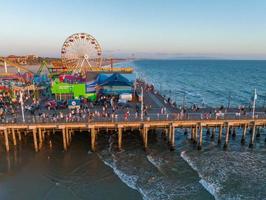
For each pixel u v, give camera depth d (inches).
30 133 1524.4
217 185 1085.1
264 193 1038.4
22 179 1090.7
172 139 1390.3
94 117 1409.9
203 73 7185.0
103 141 1501.0
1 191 1003.3
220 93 3464.6
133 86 2044.8
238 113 1483.8
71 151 1360.7
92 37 2691.9
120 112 1529.3
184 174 1162.6
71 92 1814.7
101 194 999.6
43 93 2054.6
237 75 6466.5
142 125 1354.6
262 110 1617.9
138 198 981.2
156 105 1717.5
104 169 1181.7
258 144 1556.3
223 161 1307.8
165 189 1043.3
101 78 2069.4
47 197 971.9
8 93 1904.5
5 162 1230.9
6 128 1304.1
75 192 1006.4
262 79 5428.2
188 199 981.2
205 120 1393.9
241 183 1105.4
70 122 1323.8
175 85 4340.6
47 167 1191.6
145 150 1378.0
